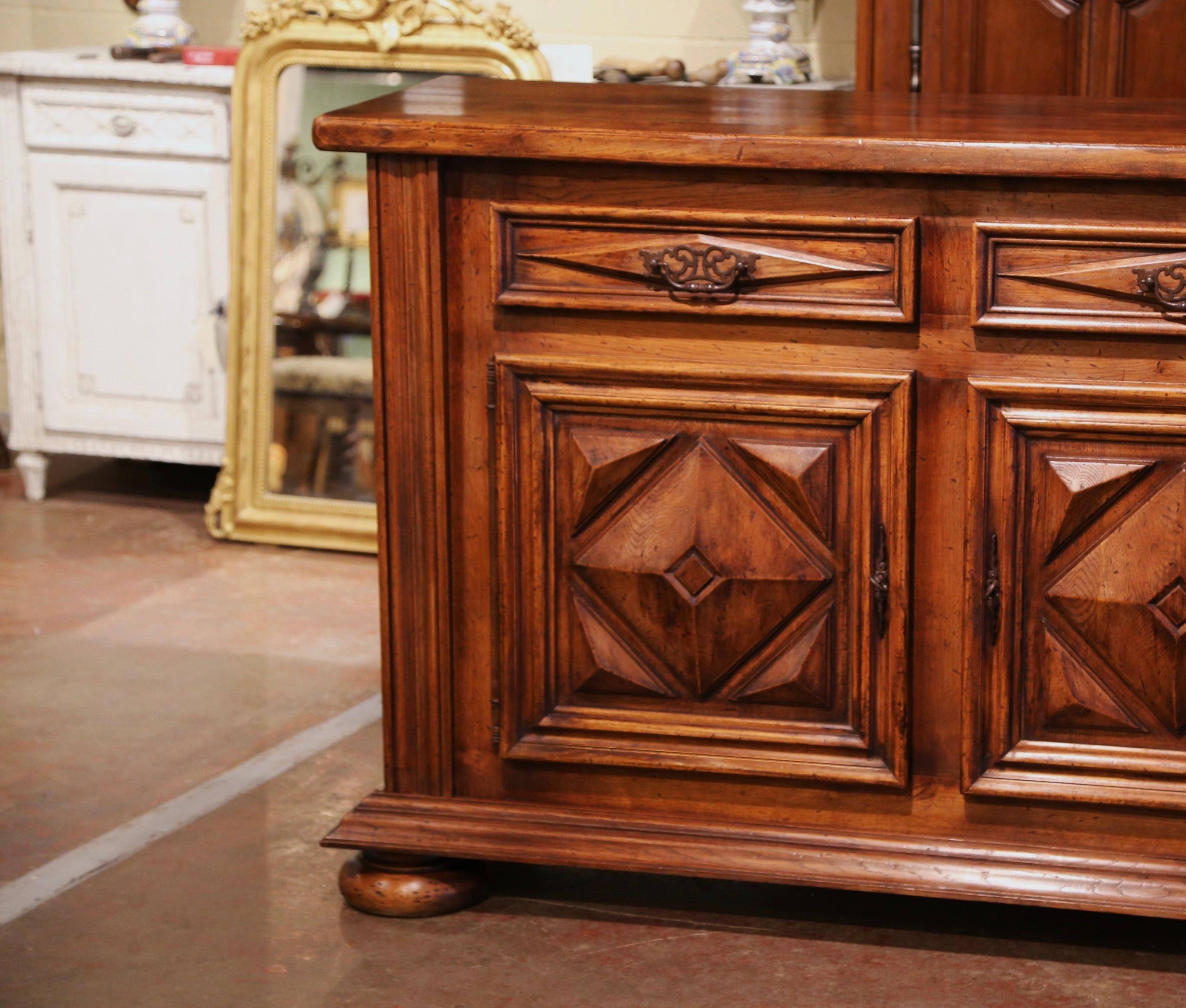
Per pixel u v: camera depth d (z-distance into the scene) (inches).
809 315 69.9
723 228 70.0
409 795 79.1
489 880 82.4
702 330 71.6
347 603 125.8
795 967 74.6
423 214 72.2
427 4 133.9
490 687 77.4
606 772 76.9
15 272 143.6
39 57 140.5
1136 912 71.0
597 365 72.4
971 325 69.1
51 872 83.6
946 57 114.4
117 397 144.8
